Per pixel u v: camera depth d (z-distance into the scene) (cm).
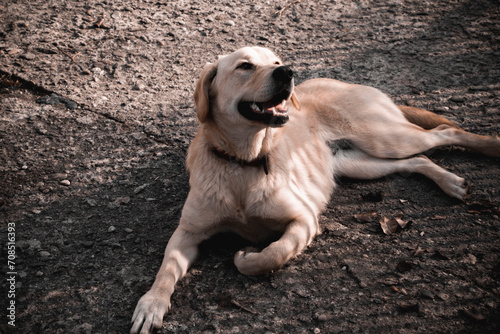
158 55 516
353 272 281
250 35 553
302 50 525
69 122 422
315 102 375
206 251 305
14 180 359
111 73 487
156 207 340
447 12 589
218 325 250
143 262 294
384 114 368
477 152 375
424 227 313
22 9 588
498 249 292
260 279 279
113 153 391
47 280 281
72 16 577
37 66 487
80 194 350
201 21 578
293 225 295
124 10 595
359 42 538
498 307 253
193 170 307
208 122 297
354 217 327
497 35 537
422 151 366
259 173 297
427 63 498
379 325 247
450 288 266
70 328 251
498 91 448
